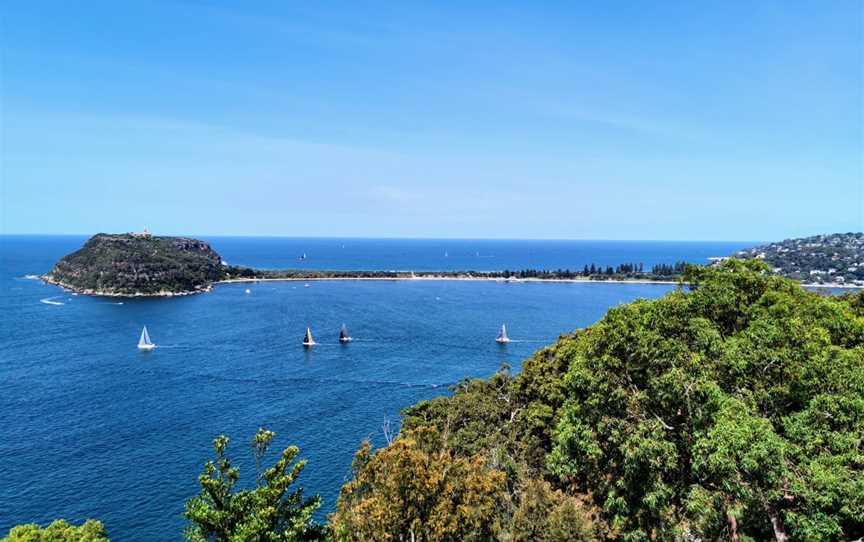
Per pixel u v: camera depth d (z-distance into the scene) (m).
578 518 21.09
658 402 23.91
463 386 51.44
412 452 20.41
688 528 23.52
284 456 22.70
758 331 24.67
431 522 18.67
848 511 18.14
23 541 21.31
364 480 20.92
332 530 22.36
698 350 24.64
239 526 20.33
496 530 19.91
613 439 22.97
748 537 20.34
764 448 18.66
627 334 25.20
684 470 23.25
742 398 22.67
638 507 22.83
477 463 22.78
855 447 19.84
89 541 22.42
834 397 20.80
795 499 19.77
